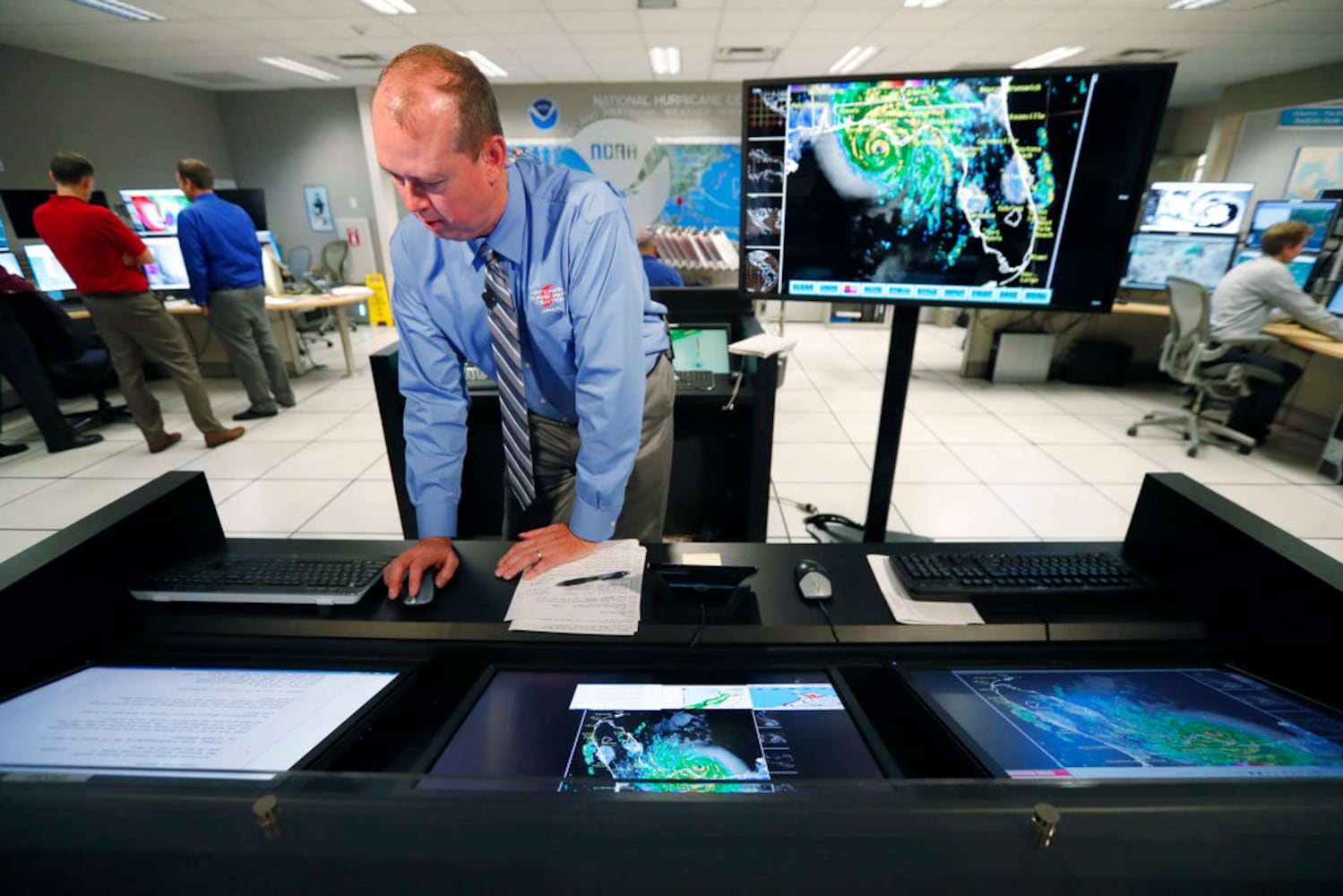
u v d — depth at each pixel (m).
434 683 0.74
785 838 0.34
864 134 1.42
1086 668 0.69
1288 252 2.86
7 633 0.64
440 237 0.86
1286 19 4.38
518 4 4.11
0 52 4.66
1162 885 0.33
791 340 1.96
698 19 4.44
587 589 0.82
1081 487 2.78
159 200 4.22
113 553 0.77
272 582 0.79
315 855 0.34
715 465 2.20
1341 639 0.62
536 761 0.54
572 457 1.31
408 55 0.64
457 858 0.34
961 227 1.45
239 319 3.52
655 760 0.55
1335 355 2.62
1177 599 0.81
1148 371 4.51
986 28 4.74
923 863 0.34
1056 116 1.28
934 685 0.65
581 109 6.88
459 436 1.03
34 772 0.38
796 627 0.76
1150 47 5.30
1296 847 0.34
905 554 0.90
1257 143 6.84
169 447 3.26
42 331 3.04
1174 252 3.76
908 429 3.50
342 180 7.03
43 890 0.34
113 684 0.65
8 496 2.69
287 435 3.44
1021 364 4.40
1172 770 0.52
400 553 0.92
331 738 0.54
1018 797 0.36
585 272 0.85
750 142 1.51
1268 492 2.70
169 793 0.36
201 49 4.94
